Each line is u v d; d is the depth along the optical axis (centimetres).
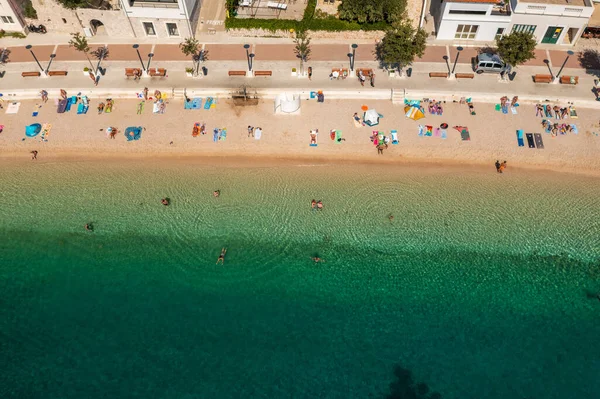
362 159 4731
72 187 4550
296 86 5162
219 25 5731
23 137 4862
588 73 5269
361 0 5347
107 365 3709
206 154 4762
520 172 4644
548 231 4275
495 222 4319
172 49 5519
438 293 4034
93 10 5328
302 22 5503
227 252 4212
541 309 3959
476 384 3650
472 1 5184
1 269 4128
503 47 4934
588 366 3716
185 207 4428
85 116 4997
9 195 4494
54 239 4272
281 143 4809
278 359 3741
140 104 5066
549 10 5197
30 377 3662
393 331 3878
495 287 4050
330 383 3650
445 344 3822
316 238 4275
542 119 4944
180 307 3959
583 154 4725
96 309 3953
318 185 4559
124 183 4575
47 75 5241
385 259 4175
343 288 4056
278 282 4084
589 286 4047
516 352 3781
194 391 3606
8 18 5466
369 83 5181
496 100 5066
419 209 4403
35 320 3906
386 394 3606
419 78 5231
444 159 4722
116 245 4247
